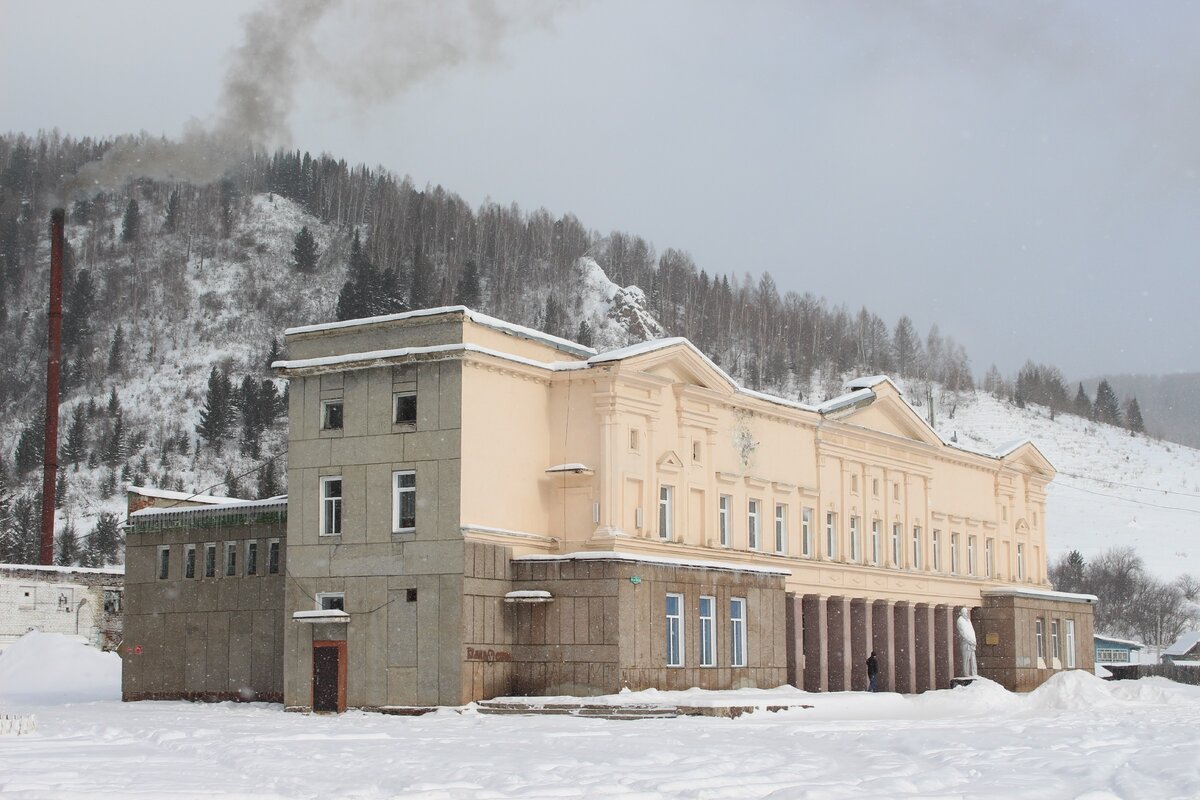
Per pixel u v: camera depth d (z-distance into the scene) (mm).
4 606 91062
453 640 51250
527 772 26078
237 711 54281
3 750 31766
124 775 25547
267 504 61750
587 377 57156
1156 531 191500
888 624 77625
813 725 42500
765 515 67625
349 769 27266
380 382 54562
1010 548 93188
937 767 28016
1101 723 42719
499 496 54375
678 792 23188
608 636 51250
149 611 65000
